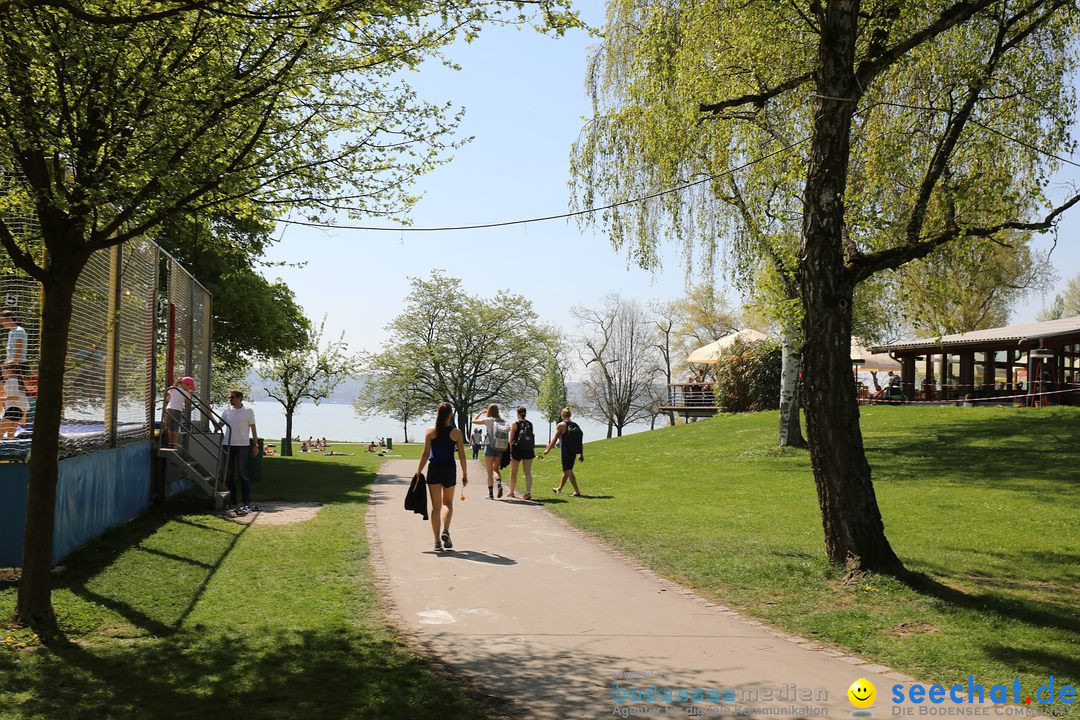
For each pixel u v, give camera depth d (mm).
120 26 6898
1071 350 31500
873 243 11008
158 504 14711
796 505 16406
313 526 13500
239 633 7320
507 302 67250
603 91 22766
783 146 14250
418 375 65812
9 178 7922
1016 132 12312
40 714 5258
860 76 9984
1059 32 12234
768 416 34906
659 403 73375
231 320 27688
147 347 14148
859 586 9148
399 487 21109
